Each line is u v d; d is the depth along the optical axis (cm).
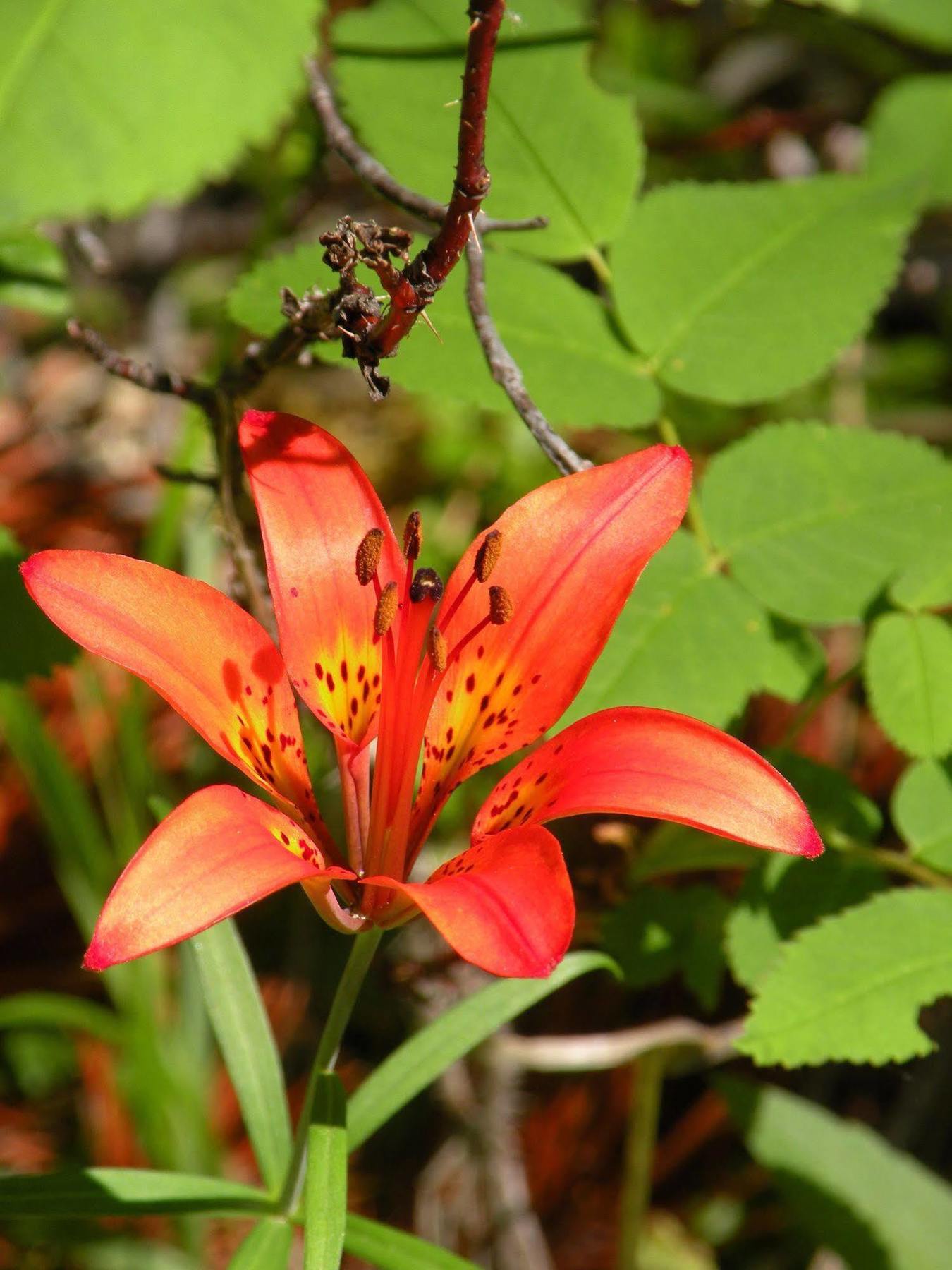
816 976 46
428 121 50
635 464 44
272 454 44
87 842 55
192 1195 45
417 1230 58
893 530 48
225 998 46
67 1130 58
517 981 46
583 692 46
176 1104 54
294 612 44
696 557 48
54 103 40
